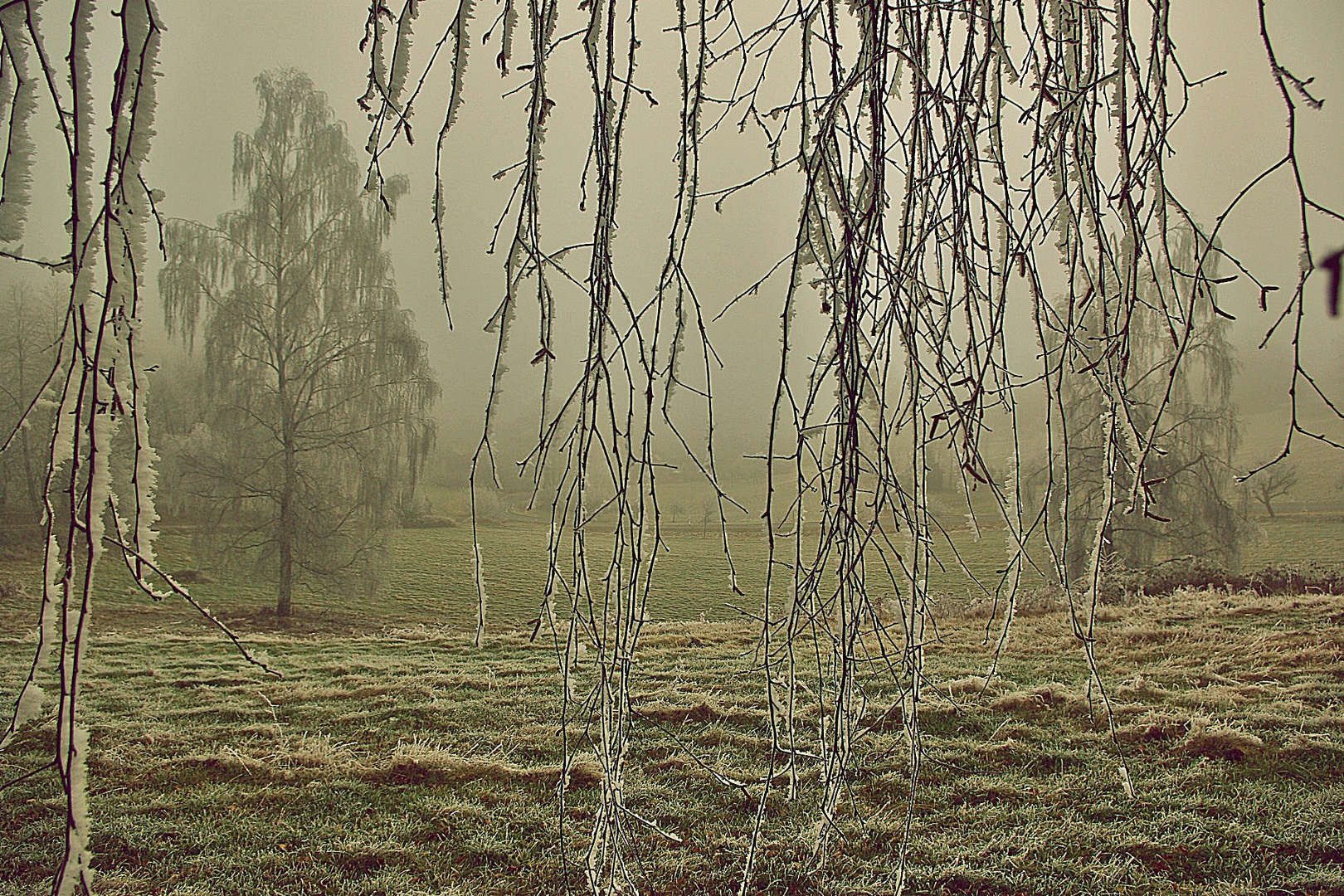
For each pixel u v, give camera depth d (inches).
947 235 35.5
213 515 473.7
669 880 118.9
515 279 31.3
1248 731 173.0
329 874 128.0
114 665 285.0
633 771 160.2
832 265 34.0
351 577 486.3
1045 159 33.4
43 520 23.0
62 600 23.1
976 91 34.4
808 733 142.4
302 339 487.5
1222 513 420.5
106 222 23.7
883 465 32.9
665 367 32.7
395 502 501.0
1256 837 130.0
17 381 361.7
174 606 477.4
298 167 479.2
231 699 231.6
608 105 31.3
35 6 23.2
